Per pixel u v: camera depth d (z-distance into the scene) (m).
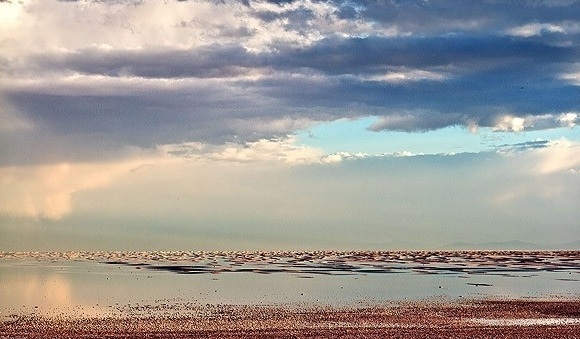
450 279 86.88
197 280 81.81
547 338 36.91
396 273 101.75
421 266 129.00
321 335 37.50
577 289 70.50
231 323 41.84
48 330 38.81
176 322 42.16
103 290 65.56
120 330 38.91
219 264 134.88
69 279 82.06
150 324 41.25
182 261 154.62
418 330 39.28
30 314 45.84
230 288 69.25
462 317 45.19
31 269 108.12
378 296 60.72
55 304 52.38
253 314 46.06
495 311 48.31
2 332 38.09
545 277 92.38
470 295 62.28
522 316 45.81
